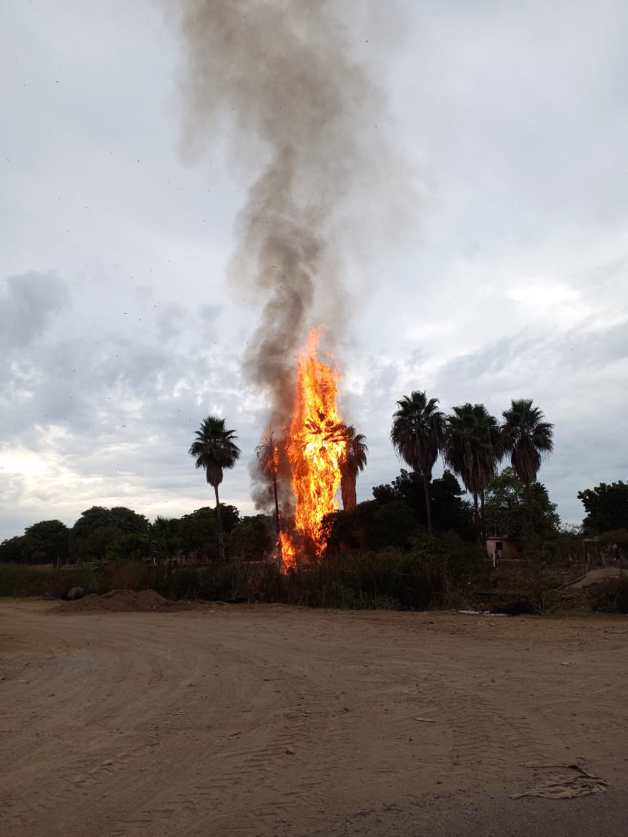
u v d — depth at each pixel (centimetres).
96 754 690
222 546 5556
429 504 4866
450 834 468
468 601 2328
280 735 740
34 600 3622
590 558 3447
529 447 5175
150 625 2047
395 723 779
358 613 2233
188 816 516
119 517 10569
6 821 516
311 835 473
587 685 957
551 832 468
